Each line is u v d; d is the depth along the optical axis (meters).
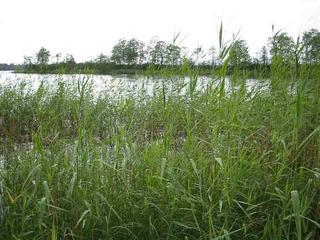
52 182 3.37
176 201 3.13
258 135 3.54
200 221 3.06
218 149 3.26
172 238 3.00
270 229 2.84
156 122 4.34
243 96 3.62
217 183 3.10
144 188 3.37
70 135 4.43
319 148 3.21
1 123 5.73
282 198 2.86
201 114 3.64
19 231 3.08
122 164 3.42
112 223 3.14
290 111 3.49
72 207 3.13
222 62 3.50
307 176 3.21
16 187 3.46
